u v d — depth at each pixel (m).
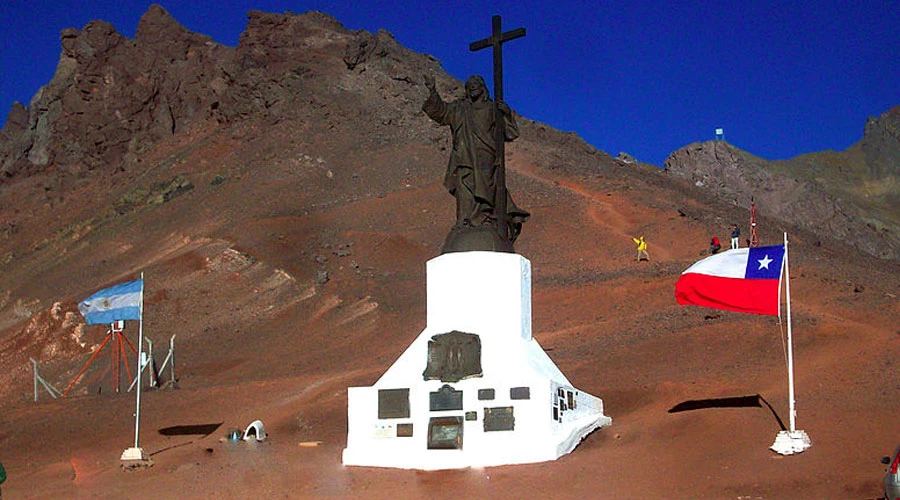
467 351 24.08
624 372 34.03
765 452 21.39
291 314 65.31
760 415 24.36
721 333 37.38
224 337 62.72
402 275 71.88
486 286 25.12
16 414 40.53
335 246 79.56
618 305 50.06
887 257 149.88
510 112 27.31
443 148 111.56
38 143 170.25
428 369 24.12
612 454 22.86
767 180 162.00
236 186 106.75
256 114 131.50
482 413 23.42
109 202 125.50
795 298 43.44
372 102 128.50
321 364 50.28
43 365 64.38
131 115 162.38
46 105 173.00
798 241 88.62
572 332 43.81
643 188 100.44
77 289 87.38
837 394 25.69
